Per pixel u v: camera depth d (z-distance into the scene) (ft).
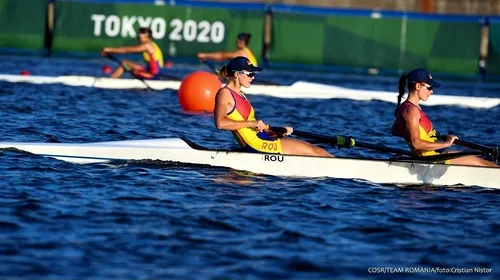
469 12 440.45
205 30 350.64
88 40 355.15
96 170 144.15
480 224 122.01
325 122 226.79
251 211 122.72
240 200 128.88
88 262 98.43
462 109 271.90
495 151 145.18
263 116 232.32
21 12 357.00
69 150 150.30
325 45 351.25
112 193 129.18
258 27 350.43
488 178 147.02
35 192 126.93
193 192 132.16
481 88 332.19
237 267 98.89
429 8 437.99
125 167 147.13
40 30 357.82
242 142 149.18
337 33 350.64
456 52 349.82
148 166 148.66
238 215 120.16
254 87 282.15
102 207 120.98
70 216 115.75
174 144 152.25
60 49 355.77
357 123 227.81
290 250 105.81
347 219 121.29
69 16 354.13
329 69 352.08
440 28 348.79
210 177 142.82
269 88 282.36
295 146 150.00
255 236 110.93
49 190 128.88
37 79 275.18
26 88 261.03
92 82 278.05
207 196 130.21
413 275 99.09
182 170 146.72
